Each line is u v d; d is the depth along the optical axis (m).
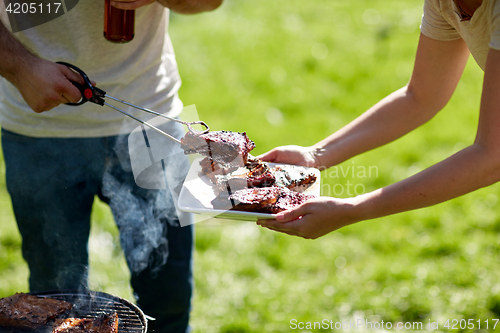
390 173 3.69
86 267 2.07
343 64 5.60
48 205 1.95
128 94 1.88
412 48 5.93
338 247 3.08
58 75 1.56
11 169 1.93
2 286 2.68
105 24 1.60
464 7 1.43
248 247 3.10
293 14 7.15
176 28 6.69
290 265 2.96
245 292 2.75
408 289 2.70
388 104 1.86
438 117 4.45
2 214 3.28
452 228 3.15
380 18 6.88
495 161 1.33
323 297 2.70
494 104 1.29
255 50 5.99
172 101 2.02
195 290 2.76
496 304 2.54
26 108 1.84
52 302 1.50
